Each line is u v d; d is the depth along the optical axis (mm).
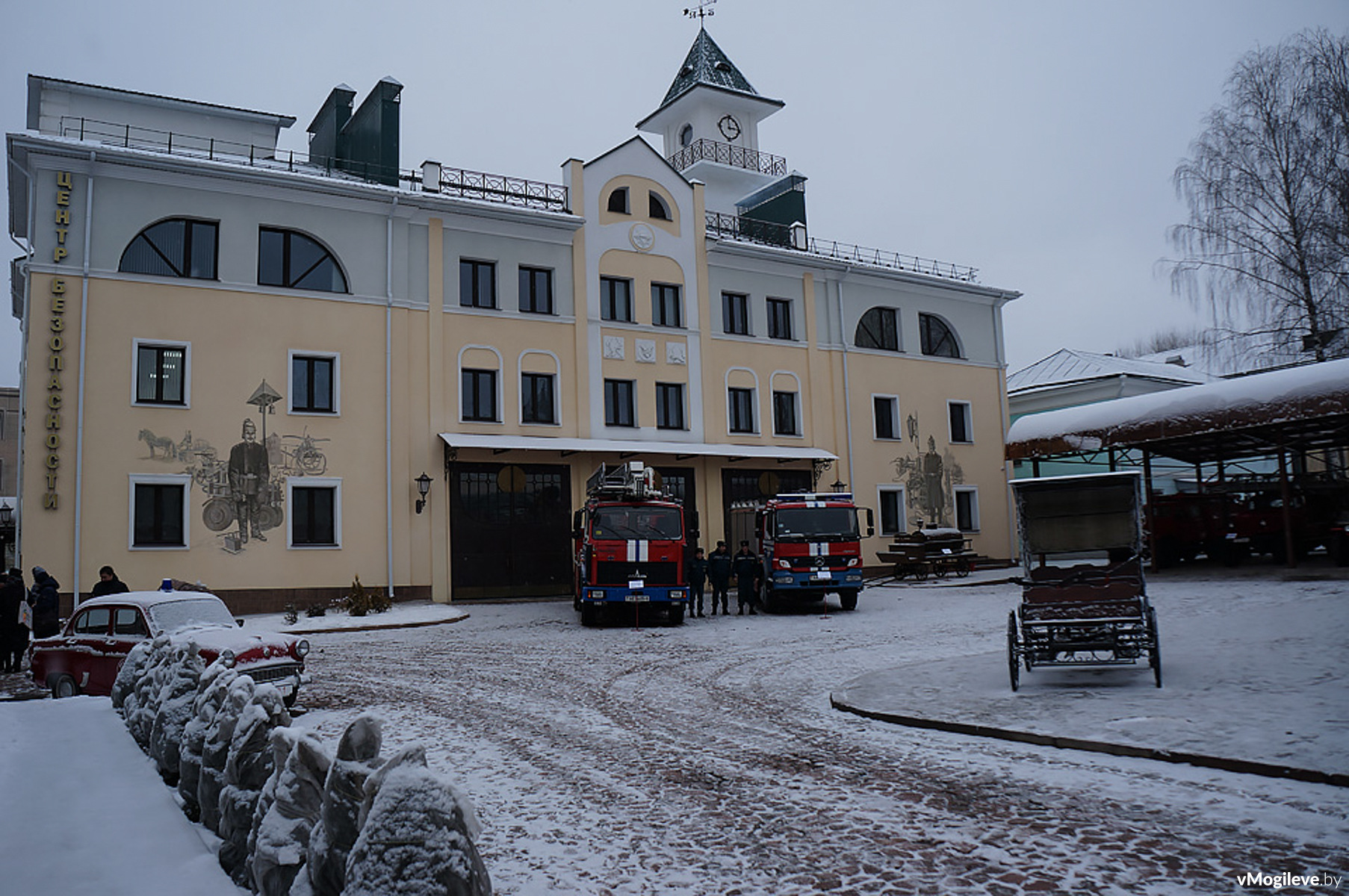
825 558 24906
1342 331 28766
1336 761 7086
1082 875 5422
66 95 29438
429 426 29078
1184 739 8125
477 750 9633
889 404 38812
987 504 40438
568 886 5609
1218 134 31297
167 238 26234
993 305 42125
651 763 8797
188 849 5727
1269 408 23562
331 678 15273
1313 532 27094
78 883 5066
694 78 47469
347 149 34031
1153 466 43844
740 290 35906
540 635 21219
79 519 23891
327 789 4262
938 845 6082
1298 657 11891
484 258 30922
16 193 27812
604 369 32562
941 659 15047
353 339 28188
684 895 5426
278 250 27766
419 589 28219
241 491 26016
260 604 25906
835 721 10547
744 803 7281
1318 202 29281
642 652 17906
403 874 3684
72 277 24562
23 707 11547
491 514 29938
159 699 8375
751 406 35719
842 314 37781
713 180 45531
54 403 24000
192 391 25734
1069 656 13508
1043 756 8344
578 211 32688
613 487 23516
